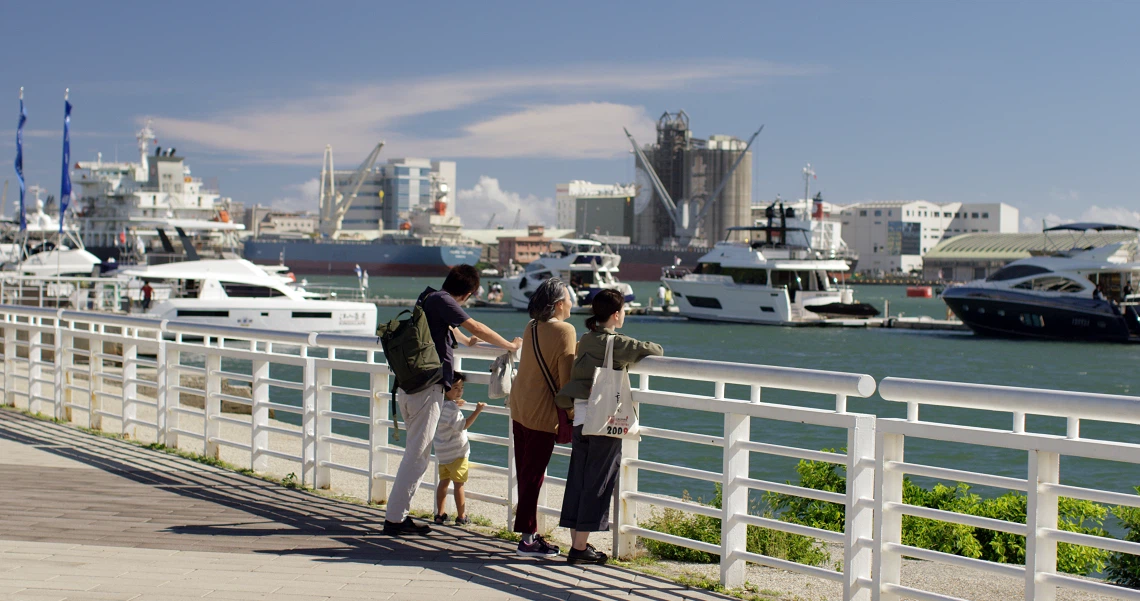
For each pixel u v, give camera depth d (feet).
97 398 41.22
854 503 17.63
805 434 74.33
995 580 24.64
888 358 160.97
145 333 125.59
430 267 568.82
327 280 559.38
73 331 42.34
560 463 57.06
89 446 36.58
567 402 20.62
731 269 231.91
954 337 200.23
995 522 16.10
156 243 266.77
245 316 137.18
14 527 23.65
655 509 33.12
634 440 21.53
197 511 25.95
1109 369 146.30
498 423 74.28
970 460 65.46
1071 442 15.03
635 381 38.55
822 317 229.04
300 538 23.22
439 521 25.43
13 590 18.15
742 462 19.89
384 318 248.73
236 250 300.61
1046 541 15.57
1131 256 182.29
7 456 34.09
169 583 18.95
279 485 29.91
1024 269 188.85
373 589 18.93
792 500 31.60
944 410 92.99
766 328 222.48
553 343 21.26
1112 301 182.39
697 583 20.24
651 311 260.01
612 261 260.83
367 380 104.47
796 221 250.37
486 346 23.80
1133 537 26.50
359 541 23.08
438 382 23.53
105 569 19.93
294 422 70.59
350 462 46.80
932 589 23.76
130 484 29.50
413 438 23.66
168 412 36.52
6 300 132.67
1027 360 157.89
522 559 21.68
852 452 17.63
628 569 21.17
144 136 342.44
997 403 15.80
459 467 25.03
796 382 18.12
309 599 18.10
